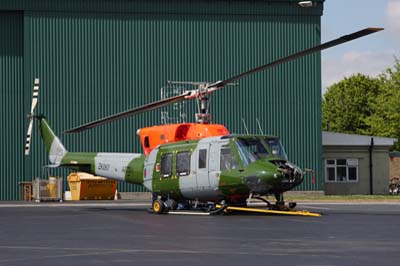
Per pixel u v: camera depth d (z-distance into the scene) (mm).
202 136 27766
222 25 49812
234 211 28297
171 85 49250
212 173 26609
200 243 16781
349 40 21688
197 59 49562
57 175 47969
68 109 48375
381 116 79812
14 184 48000
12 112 48500
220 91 49750
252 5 50062
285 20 50312
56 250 15664
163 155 28656
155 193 29281
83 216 27484
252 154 25938
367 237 18016
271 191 25594
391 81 80062
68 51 48500
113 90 48875
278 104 50281
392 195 52781
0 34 48688
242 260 13812
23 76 48781
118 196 48000
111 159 31312
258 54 50094
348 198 44219
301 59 50562
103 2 48750
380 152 55938
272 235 18609
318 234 18844
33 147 47812
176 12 49375
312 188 50219
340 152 55562
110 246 16344
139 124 49031
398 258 13977
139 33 49125
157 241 17312
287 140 50312
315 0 50281
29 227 22125
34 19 48188
